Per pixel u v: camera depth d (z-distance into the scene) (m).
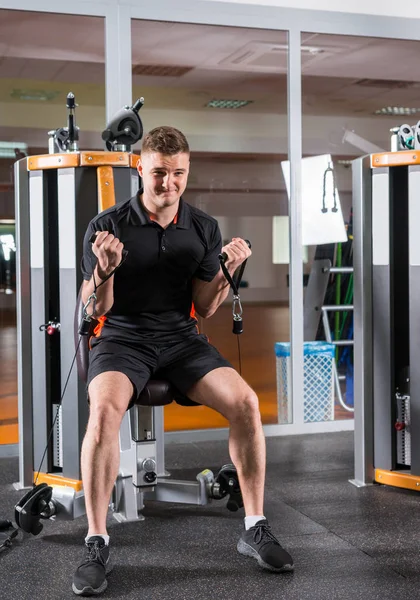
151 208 2.19
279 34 3.86
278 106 3.94
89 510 2.00
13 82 3.68
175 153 2.08
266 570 2.05
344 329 4.39
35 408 2.85
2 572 2.06
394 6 3.95
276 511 2.58
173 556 2.17
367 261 2.87
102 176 2.59
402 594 1.89
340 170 4.12
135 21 3.64
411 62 4.10
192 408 4.38
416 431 2.78
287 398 3.91
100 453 1.99
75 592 1.91
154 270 2.20
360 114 4.11
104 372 2.10
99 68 3.67
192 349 2.24
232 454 2.13
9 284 4.27
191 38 3.76
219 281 2.30
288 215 3.94
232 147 4.02
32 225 2.81
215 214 4.11
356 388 2.93
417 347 2.75
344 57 4.00
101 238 1.98
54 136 2.84
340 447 3.56
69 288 2.69
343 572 2.03
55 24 3.60
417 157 2.70
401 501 2.69
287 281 3.95
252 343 6.85
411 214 2.74
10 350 5.33
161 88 3.79
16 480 3.02
